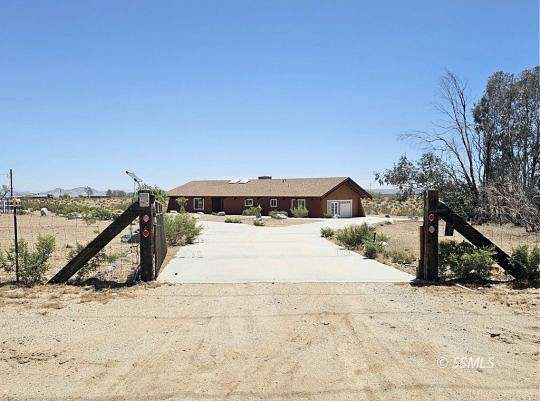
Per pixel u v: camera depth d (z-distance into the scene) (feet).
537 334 24.81
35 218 133.39
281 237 88.17
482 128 129.59
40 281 38.52
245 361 20.89
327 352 22.02
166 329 25.71
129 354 21.80
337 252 62.18
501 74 130.31
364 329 25.67
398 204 248.32
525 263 39.17
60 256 54.90
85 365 20.49
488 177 126.00
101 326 26.27
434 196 40.19
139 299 32.96
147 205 39.37
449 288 36.86
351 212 182.39
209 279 40.78
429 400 17.07
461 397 17.33
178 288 36.81
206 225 126.52
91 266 39.96
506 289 36.50
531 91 127.24
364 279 40.88
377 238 73.92
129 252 57.88
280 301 32.40
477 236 40.70
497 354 21.79
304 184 183.83
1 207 66.33
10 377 19.25
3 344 23.18
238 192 190.90
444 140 126.31
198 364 20.56
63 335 24.61
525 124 127.24
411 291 35.78
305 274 43.62
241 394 17.56
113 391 17.87
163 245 54.85
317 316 28.37
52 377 19.22
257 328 25.89
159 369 20.01
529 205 102.78
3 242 70.18
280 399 17.15
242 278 41.39
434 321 27.25
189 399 17.16
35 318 27.84
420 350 22.29
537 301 32.27
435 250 40.11
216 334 24.79
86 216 121.60
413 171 129.70
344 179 178.81
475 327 26.05
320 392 17.71
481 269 39.73
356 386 18.24
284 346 22.85
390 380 18.80
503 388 18.10
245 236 90.43
